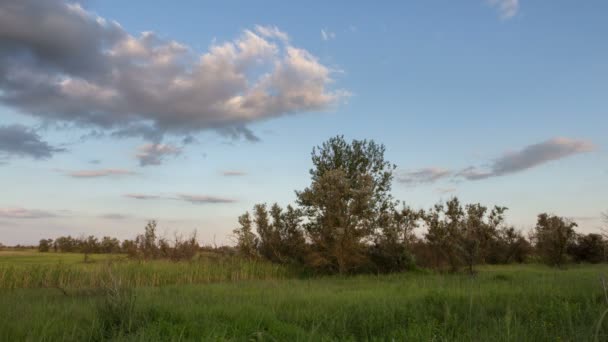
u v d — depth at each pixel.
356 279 25.08
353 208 30.22
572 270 27.31
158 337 8.47
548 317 10.31
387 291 15.88
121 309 9.95
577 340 8.16
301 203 32.75
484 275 23.73
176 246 33.66
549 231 36.38
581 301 12.48
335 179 31.33
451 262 29.38
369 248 31.64
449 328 9.76
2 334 8.54
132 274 23.28
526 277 20.77
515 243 42.56
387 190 36.53
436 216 29.81
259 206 35.59
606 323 9.05
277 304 12.48
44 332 8.55
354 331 9.98
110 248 47.38
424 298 13.05
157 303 11.85
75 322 9.64
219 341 8.23
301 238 34.00
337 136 37.75
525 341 8.34
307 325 10.30
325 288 17.92
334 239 30.70
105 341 8.65
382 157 37.12
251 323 9.75
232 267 28.77
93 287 19.73
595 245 40.91
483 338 8.57
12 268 21.69
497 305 12.16
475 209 29.33
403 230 34.47
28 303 13.16
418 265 33.81
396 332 9.19
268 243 34.59
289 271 30.91
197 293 15.98
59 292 17.80
